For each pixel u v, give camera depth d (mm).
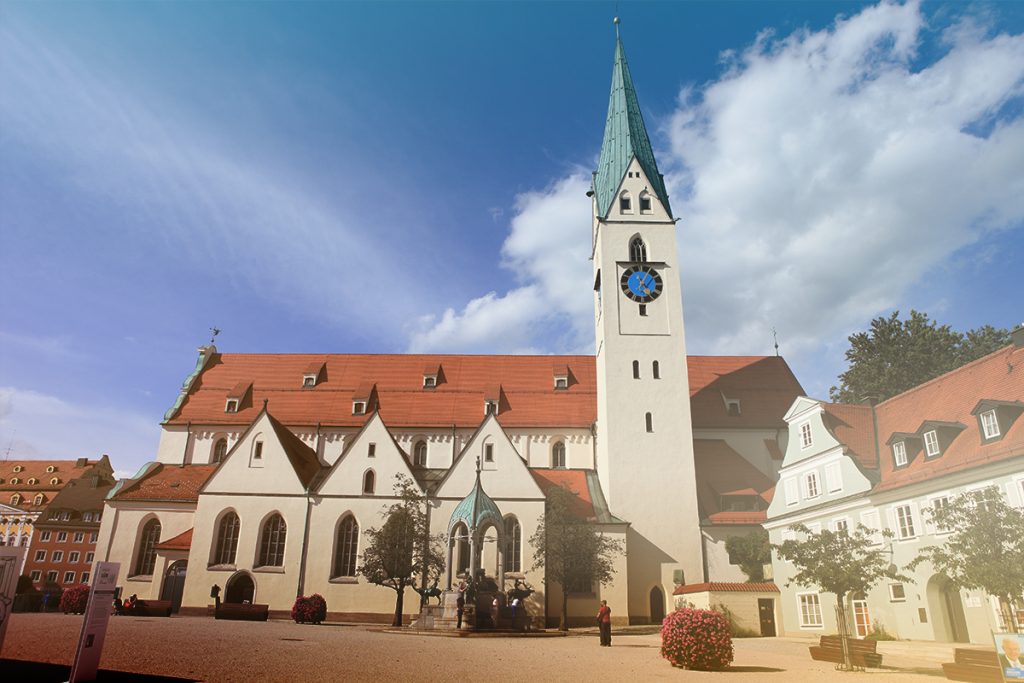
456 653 26969
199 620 44406
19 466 132375
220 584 55312
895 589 39406
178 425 69688
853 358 85688
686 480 61594
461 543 55031
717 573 58656
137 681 17375
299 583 55250
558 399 72188
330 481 57938
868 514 42500
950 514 27188
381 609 54406
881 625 40250
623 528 58438
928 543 37219
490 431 58781
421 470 64312
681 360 65312
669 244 69312
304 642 28500
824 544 29797
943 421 40719
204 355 76938
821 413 48406
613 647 33656
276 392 73125
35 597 62812
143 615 48969
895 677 23984
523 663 24641
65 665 19547
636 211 70562
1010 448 33125
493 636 38125
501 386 73562
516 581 45406
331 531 56562
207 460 68688
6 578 16828
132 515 60719
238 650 24344
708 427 69062
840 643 27594
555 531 53531
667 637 25781
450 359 77625
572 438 68938
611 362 65375
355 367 76438
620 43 81312
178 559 58188
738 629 49250
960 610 36094
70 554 104125
